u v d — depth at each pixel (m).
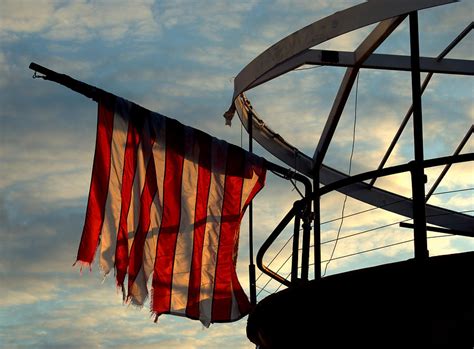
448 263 22.19
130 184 26.97
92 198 26.72
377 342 23.62
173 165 27.44
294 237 26.50
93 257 26.20
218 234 27.22
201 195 27.41
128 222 26.73
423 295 22.69
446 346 22.98
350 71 27.31
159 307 26.42
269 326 25.61
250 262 28.39
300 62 26.83
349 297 23.44
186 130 27.80
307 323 24.45
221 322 26.69
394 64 27.77
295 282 26.05
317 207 28.48
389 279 22.72
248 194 27.92
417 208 23.09
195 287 26.75
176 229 26.98
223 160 27.86
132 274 26.38
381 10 24.03
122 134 27.31
